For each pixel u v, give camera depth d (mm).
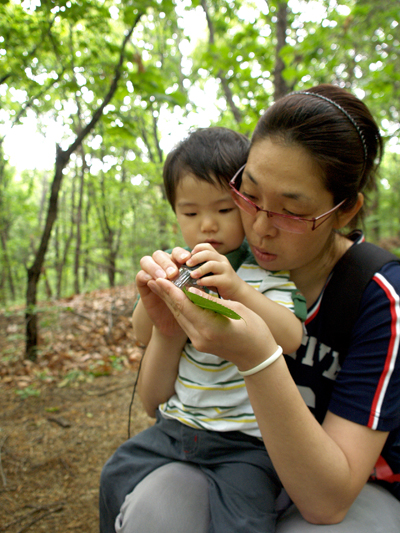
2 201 8633
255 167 955
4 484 2047
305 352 1122
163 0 3041
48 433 2602
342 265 1088
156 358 1163
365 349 962
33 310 3758
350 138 926
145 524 940
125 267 6832
